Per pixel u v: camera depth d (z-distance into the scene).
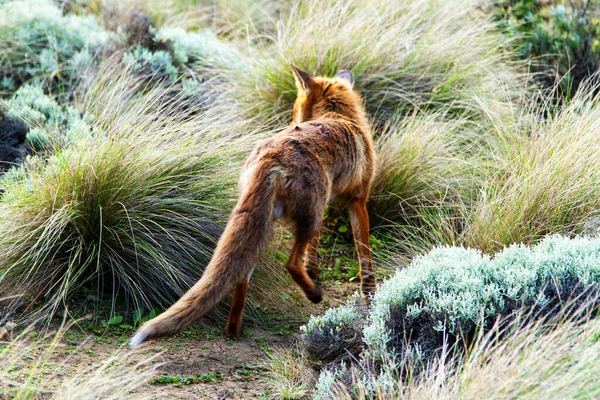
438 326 7.74
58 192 10.00
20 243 9.76
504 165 12.64
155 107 13.48
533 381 6.39
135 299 9.77
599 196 11.22
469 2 18.20
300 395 8.05
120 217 10.11
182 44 17.50
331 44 15.27
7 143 12.60
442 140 13.89
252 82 15.33
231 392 8.07
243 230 8.28
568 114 13.60
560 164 11.48
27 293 9.55
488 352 7.11
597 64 17.09
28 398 7.21
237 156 11.67
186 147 11.04
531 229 10.99
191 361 8.77
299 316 10.48
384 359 7.76
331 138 10.02
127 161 10.39
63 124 13.77
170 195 10.66
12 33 16.95
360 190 11.02
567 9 18.75
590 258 8.02
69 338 8.94
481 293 7.89
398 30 16.11
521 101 15.77
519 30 18.80
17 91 14.62
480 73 16.25
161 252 10.02
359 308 9.30
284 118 14.56
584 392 6.26
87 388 7.17
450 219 12.19
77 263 9.91
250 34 19.89
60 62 16.67
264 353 9.21
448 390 6.81
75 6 19.94
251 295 10.52
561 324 7.04
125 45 16.70
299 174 8.97
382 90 15.29
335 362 8.50
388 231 13.00
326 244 13.09
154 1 20.64
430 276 8.38
